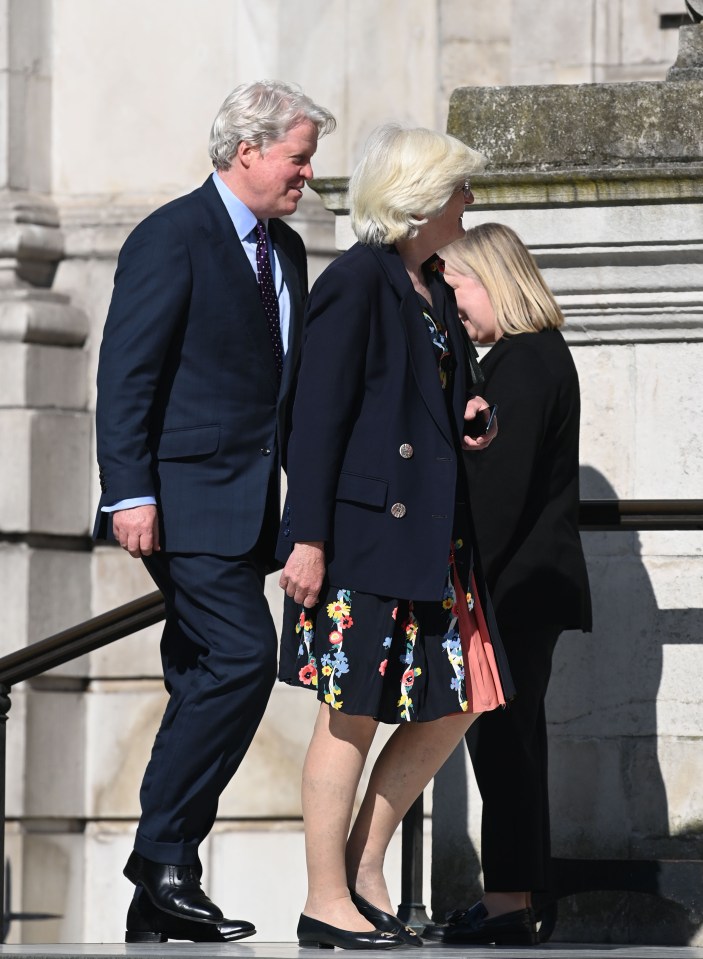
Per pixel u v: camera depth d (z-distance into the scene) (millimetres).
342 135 28828
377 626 14695
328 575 14797
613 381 18969
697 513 17484
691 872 18344
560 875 18734
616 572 18953
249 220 16719
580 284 18750
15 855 27359
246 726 16359
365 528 14719
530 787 16844
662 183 18281
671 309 18641
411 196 14945
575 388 16969
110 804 27766
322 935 15102
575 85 19203
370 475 14758
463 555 15305
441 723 15484
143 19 28719
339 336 14789
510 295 17031
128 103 28719
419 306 15180
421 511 14766
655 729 18750
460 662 14961
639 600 18875
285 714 27547
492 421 15383
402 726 15641
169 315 16266
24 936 27453
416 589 14617
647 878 18438
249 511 16391
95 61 28859
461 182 15164
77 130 28875
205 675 16375
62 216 28656
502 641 16688
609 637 18922
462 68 29250
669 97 18953
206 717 16266
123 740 27828
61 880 27688
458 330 15672
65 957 14094
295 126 16547
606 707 18891
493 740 16844
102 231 28375
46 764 27578
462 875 18875
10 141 28406
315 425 14719
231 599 16312
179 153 28562
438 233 15266
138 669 27953
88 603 28219
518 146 19141
